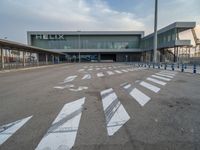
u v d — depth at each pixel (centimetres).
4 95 819
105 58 8000
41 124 457
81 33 7306
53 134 397
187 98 737
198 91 891
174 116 512
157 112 550
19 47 3131
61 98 748
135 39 7456
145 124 453
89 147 339
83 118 499
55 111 566
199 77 1533
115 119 491
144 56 7250
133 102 674
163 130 416
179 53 4438
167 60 5075
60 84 1148
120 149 331
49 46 7388
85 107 610
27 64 4091
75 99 728
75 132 407
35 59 5247
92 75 1739
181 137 379
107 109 585
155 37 4325
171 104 643
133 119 489
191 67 2906
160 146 342
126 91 893
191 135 388
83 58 7912
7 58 3503
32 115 529
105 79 1403
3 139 375
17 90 947
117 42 7462
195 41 4216
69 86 1062
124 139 371
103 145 346
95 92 872
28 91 916
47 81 1304
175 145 345
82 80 1345
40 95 813
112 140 367
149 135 389
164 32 4697
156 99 721
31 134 398
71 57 7900
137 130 416
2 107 616
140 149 331
